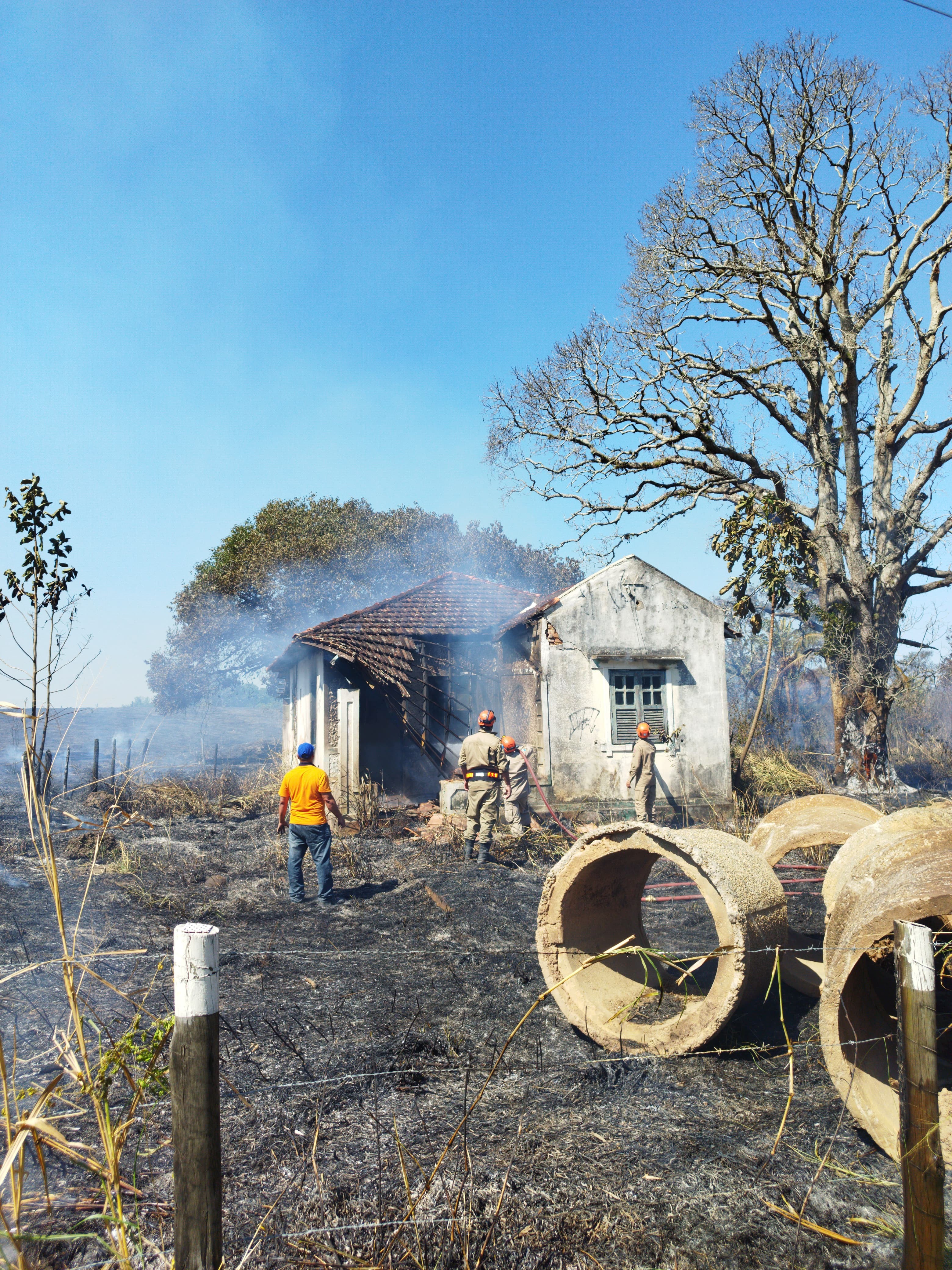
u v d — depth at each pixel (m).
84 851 10.37
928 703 23.34
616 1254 2.98
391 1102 4.06
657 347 20.16
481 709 15.50
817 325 18.05
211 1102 2.42
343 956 6.63
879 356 19.95
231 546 31.44
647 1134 3.75
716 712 14.93
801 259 18.95
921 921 4.51
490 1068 4.50
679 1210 3.20
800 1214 3.18
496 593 18.44
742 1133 3.78
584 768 14.01
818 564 18.95
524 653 14.84
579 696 14.12
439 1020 5.20
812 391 19.03
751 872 4.67
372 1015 5.26
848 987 4.27
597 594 14.38
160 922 7.50
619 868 5.40
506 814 12.71
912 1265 2.62
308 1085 4.20
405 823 13.16
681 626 14.88
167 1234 2.95
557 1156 3.55
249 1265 2.83
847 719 17.62
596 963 5.20
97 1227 2.98
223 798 16.45
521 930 7.34
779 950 4.47
